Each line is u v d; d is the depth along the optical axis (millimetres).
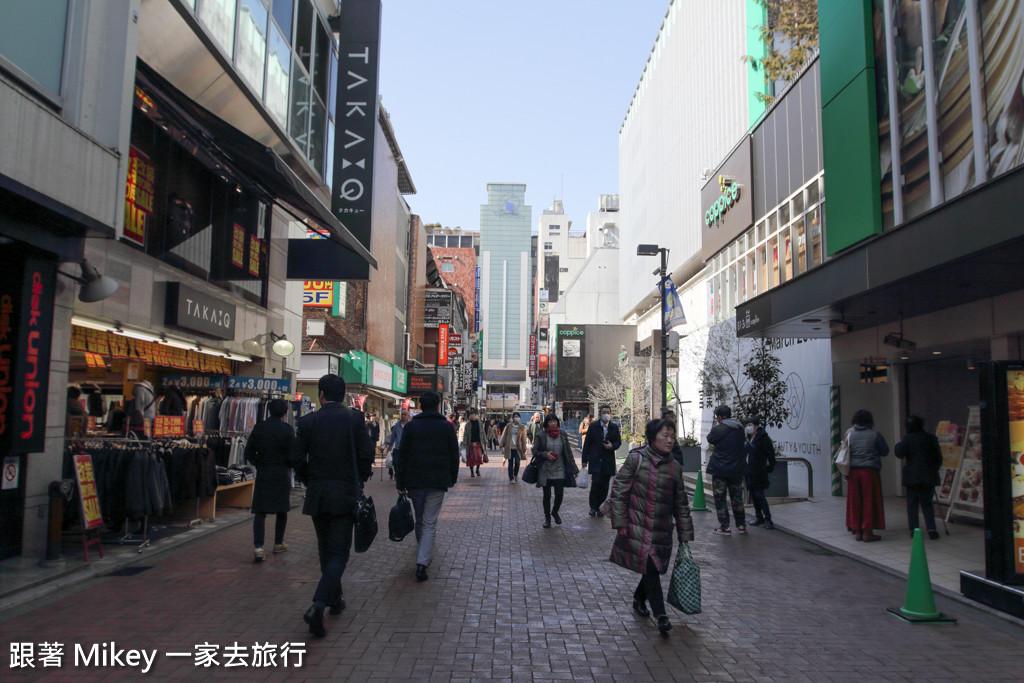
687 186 36938
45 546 7809
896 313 12273
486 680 4430
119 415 12391
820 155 17484
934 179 9688
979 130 8773
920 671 4766
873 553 9000
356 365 28188
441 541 9438
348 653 4871
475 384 94562
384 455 20891
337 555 5484
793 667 4797
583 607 6203
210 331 13180
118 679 4355
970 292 10289
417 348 51469
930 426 15211
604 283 72625
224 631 5332
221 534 9805
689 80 36844
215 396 14531
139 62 8859
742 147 23969
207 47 10961
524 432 24781
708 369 20750
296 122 15602
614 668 4699
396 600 6312
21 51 6906
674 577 5336
